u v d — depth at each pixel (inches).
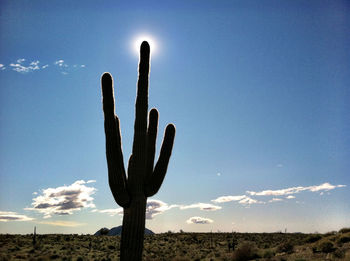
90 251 1076.5
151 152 746.8
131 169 698.2
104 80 684.1
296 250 874.8
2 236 1365.7
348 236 871.7
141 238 675.4
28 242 1181.1
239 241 1518.2
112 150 658.8
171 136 760.3
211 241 1523.1
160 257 966.4
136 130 703.1
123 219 688.4
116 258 916.0
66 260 823.1
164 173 732.0
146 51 733.9
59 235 1569.9
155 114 779.4
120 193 660.7
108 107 674.2
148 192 703.7
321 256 723.4
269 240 1514.5
